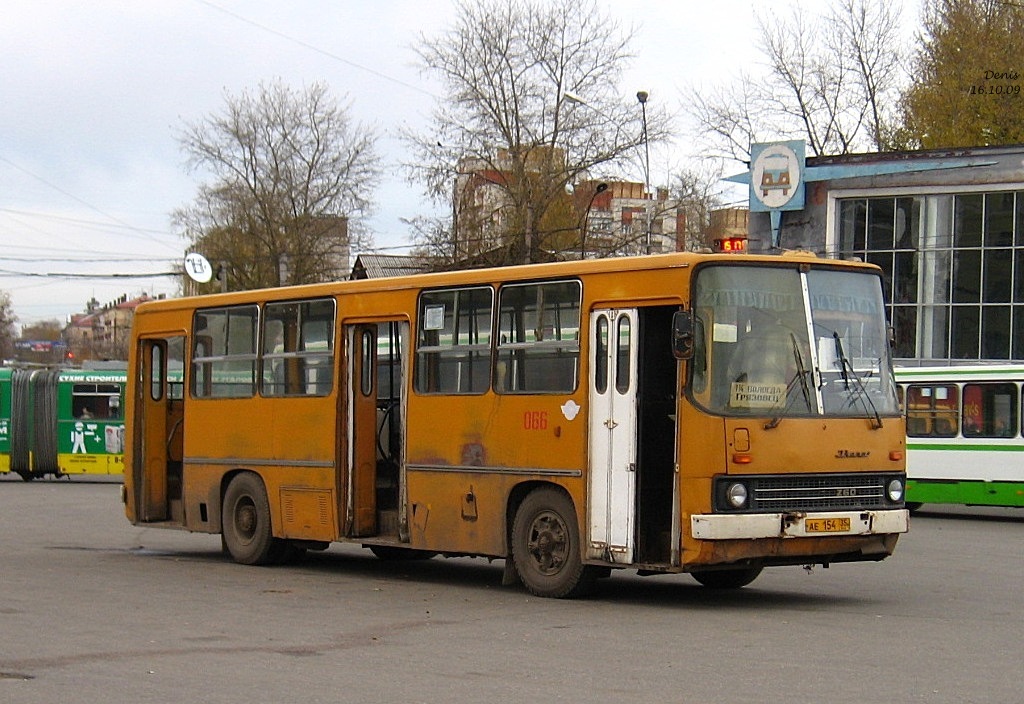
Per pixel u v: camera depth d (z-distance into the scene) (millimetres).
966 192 34062
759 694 8000
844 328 12422
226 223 63000
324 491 15180
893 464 12406
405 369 14305
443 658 9391
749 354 11836
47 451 37688
